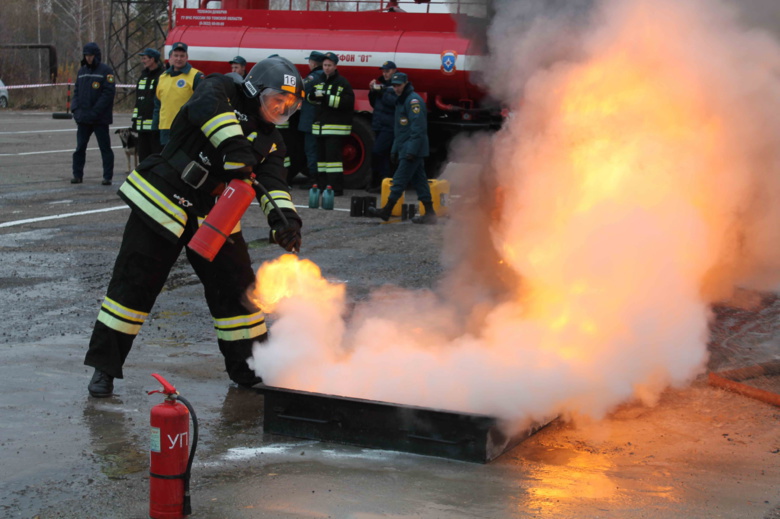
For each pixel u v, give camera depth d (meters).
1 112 30.22
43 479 3.34
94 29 44.97
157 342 5.38
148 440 3.78
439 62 12.23
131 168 15.35
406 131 10.18
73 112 12.80
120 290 4.32
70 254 8.04
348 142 13.36
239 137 3.91
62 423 3.96
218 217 3.93
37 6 43.38
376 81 12.58
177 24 14.20
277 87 4.06
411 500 3.15
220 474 3.39
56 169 14.97
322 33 13.15
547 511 3.08
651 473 3.46
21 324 5.69
